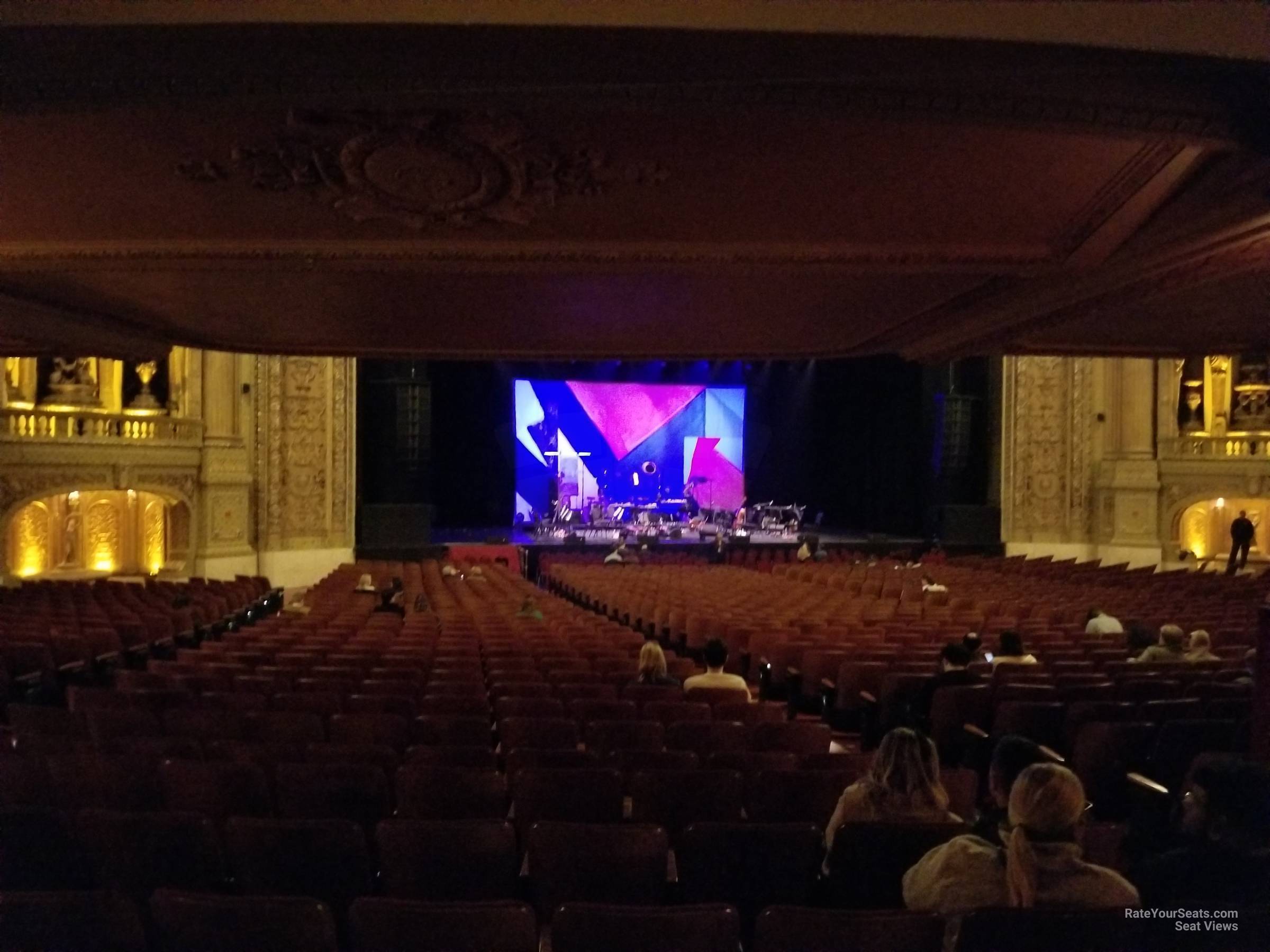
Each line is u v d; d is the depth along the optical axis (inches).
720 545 938.1
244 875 139.5
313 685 264.4
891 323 423.8
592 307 397.4
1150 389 883.4
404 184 221.3
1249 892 112.2
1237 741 203.8
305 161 206.2
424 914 105.9
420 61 139.1
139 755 189.2
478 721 216.4
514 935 106.2
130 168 210.7
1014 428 953.5
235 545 779.4
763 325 440.8
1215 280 289.0
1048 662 324.8
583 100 151.8
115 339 440.1
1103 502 907.4
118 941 108.6
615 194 229.1
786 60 138.6
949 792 171.6
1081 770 208.4
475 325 445.1
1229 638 379.2
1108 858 150.0
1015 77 143.9
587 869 135.5
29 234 262.7
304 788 167.3
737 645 390.6
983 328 395.9
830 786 170.1
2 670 292.8
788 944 102.7
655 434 1122.0
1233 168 200.1
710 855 136.4
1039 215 241.8
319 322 434.6
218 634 474.0
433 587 630.5
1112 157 198.8
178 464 735.1
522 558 909.2
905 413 1067.9
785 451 1176.2
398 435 902.4
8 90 143.9
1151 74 141.6
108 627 373.1
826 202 234.1
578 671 288.0
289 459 829.2
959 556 909.2
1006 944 101.1
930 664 299.6
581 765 190.9
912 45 133.6
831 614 453.1
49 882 144.6
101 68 138.7
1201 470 857.5
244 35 131.4
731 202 235.0
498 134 190.2
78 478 666.2
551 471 1096.8
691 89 149.3
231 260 287.1
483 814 168.6
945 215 243.9
